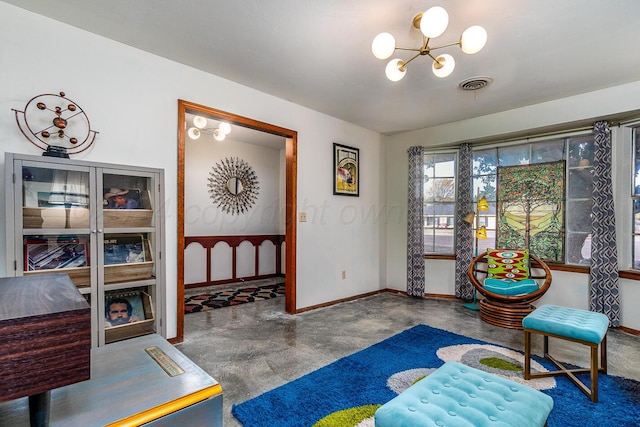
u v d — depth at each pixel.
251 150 5.83
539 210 3.84
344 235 4.33
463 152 4.34
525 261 3.66
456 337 2.97
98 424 0.75
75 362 0.71
